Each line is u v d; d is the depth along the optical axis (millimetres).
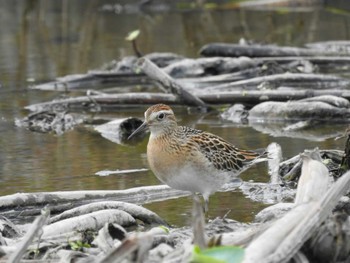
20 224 11023
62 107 18406
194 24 28328
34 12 31203
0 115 17906
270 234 8164
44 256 9055
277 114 16828
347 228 8773
